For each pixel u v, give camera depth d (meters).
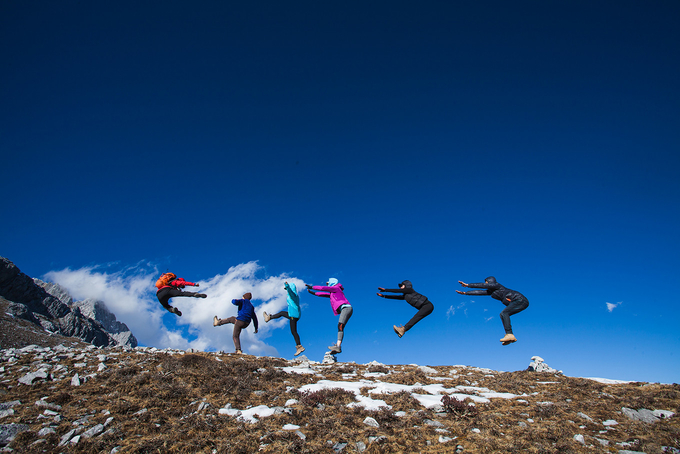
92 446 5.79
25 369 8.95
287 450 5.87
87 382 8.45
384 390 9.07
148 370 9.40
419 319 12.12
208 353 12.62
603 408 7.95
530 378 11.09
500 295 11.86
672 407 7.80
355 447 6.10
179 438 6.23
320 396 8.20
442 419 7.31
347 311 13.71
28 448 5.72
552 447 6.09
